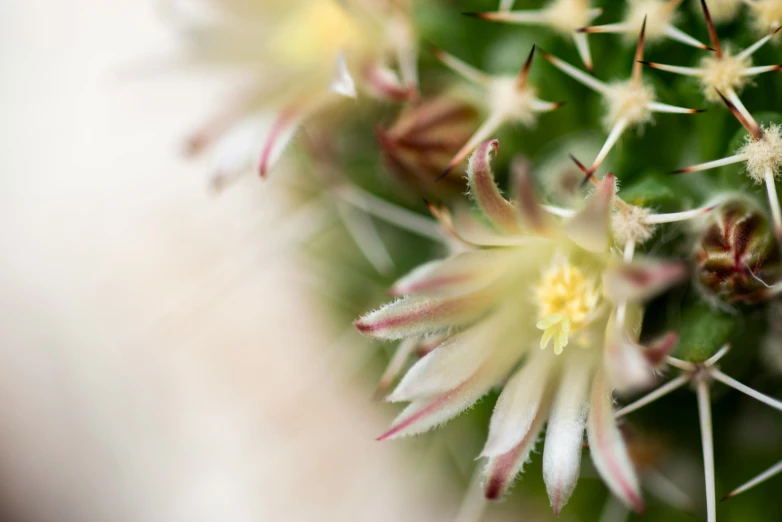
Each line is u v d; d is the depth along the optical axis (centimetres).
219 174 13
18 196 18
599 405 11
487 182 11
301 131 14
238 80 14
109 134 18
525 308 12
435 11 13
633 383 11
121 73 16
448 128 13
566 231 11
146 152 18
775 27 12
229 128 13
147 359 17
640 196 12
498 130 13
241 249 16
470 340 12
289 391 16
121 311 17
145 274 17
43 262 18
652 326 12
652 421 13
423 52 13
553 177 13
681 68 12
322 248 15
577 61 13
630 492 11
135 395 17
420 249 14
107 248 17
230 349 17
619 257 12
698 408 13
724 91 12
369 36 13
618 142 12
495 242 12
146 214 17
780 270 12
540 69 13
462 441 14
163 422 17
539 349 12
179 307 17
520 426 12
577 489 14
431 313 12
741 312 12
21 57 19
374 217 14
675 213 12
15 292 18
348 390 16
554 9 12
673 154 12
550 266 12
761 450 13
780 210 12
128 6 19
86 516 18
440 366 12
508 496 14
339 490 16
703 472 13
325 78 13
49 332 18
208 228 17
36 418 18
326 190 14
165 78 18
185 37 14
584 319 12
